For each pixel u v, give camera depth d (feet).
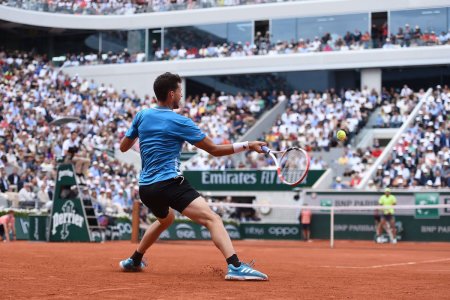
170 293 17.80
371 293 18.92
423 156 96.53
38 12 131.34
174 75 22.99
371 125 109.70
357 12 121.49
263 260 38.63
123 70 132.67
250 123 112.98
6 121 99.14
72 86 121.90
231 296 17.24
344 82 124.98
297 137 107.45
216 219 22.07
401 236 81.76
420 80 120.16
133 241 66.80
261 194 95.61
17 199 73.00
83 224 59.93
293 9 125.39
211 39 131.13
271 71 125.59
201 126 113.09
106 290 18.42
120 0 135.85
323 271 28.60
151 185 22.31
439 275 26.89
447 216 80.43
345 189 85.61
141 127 22.65
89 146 99.86
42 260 30.81
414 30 118.62
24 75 117.08
